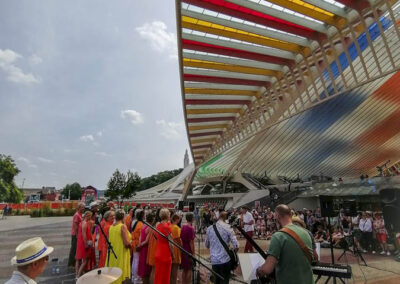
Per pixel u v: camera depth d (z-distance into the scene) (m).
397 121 40.53
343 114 40.22
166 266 5.39
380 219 10.87
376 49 24.83
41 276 7.31
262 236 17.22
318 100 19.22
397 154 46.00
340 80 31.64
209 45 16.38
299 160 49.16
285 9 14.47
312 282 2.67
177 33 14.87
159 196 74.56
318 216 18.31
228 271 5.13
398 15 18.28
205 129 31.14
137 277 6.78
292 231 2.81
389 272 7.51
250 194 37.00
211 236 5.31
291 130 42.69
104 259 6.14
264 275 2.78
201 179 54.22
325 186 24.11
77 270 7.06
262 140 43.06
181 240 6.33
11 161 63.78
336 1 14.38
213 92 22.28
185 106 23.70
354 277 7.09
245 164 48.41
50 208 38.81
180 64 17.50
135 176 38.34
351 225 12.23
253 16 14.35
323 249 12.24
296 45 18.53
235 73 20.64
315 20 16.09
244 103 26.20
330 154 48.09
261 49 17.94
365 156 47.34
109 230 5.85
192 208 16.42
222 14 13.80
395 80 34.25
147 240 6.13
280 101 24.73
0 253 10.74
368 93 36.69
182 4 13.05
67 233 17.12
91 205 8.16
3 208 46.31
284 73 20.95
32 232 17.77
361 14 15.11
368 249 11.18
